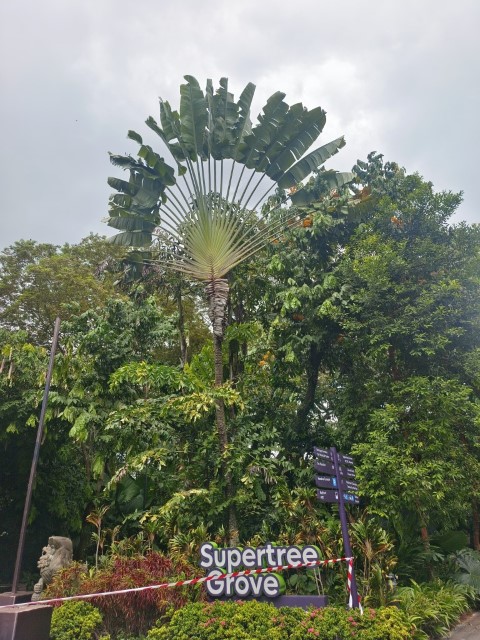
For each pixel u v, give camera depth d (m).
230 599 8.36
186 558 9.36
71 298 20.34
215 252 11.69
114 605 8.15
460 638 8.73
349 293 12.41
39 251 22.59
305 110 12.27
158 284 15.58
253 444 11.62
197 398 10.75
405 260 12.08
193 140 12.17
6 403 13.95
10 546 15.95
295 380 13.97
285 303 12.32
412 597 9.30
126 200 13.00
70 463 16.09
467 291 11.73
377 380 12.84
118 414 11.87
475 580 11.32
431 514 12.07
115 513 14.26
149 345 15.51
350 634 7.04
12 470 15.30
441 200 12.77
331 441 13.47
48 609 6.51
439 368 12.01
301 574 9.65
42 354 15.30
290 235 13.54
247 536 11.19
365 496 11.09
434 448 10.53
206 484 11.44
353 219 13.54
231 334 13.00
